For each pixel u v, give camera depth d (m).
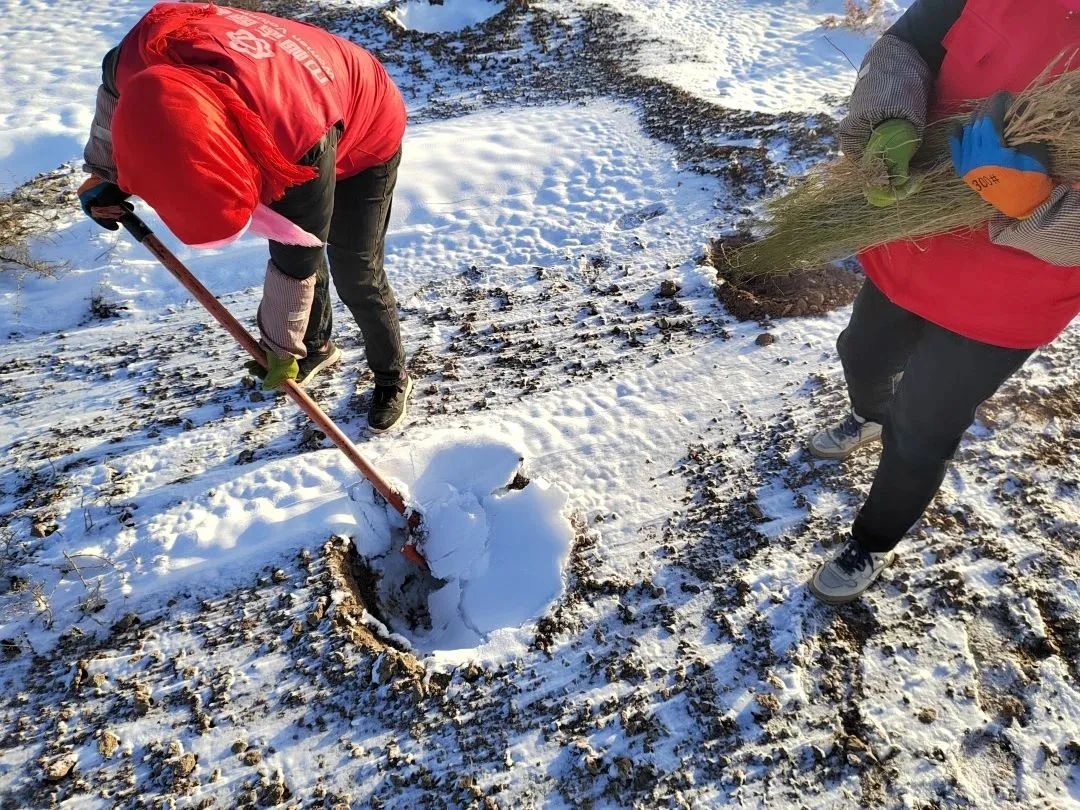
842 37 6.21
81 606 2.38
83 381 3.18
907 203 1.70
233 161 1.54
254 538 2.54
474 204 4.07
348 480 2.70
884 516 2.17
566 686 2.21
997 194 1.45
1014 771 2.04
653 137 4.56
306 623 2.34
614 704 2.17
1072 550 2.48
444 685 2.21
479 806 1.99
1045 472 2.69
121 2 6.50
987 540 2.50
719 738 2.10
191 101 1.49
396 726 2.14
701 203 4.01
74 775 2.06
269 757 2.09
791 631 2.31
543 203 4.09
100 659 2.27
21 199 4.06
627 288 3.55
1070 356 3.11
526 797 2.01
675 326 3.34
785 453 2.80
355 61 2.04
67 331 3.43
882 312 2.14
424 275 3.68
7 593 2.41
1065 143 1.39
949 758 2.06
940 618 2.33
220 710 2.17
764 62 5.86
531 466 2.78
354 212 2.29
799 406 2.96
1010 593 2.37
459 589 2.51
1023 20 1.50
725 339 3.26
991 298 1.68
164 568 2.47
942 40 1.67
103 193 1.92
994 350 1.75
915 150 1.66
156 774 2.06
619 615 2.37
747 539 2.54
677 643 2.29
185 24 1.68
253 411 3.00
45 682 2.23
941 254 1.74
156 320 3.47
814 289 3.46
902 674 2.21
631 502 2.67
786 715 2.14
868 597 2.38
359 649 2.28
